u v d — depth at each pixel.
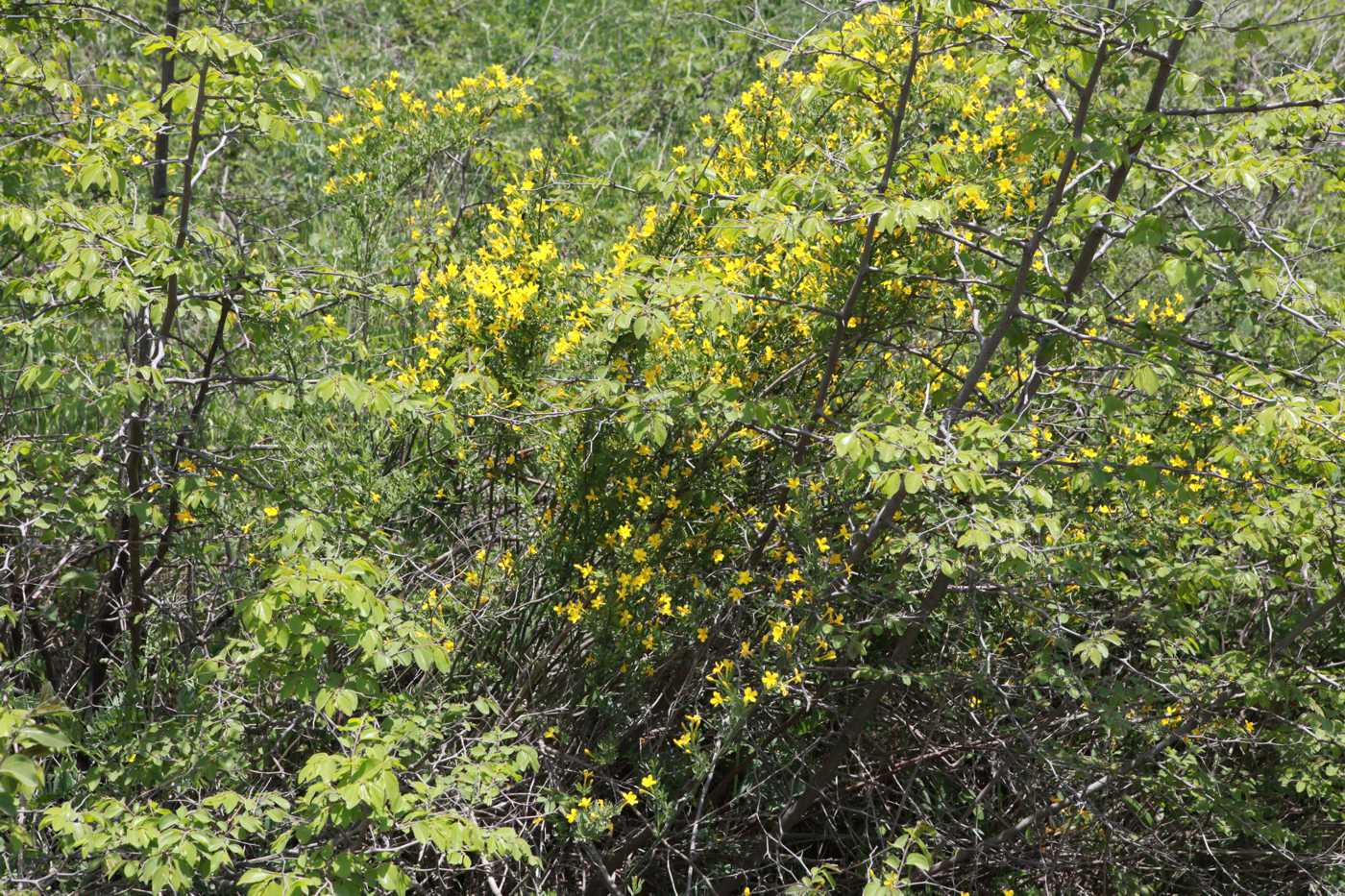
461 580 3.79
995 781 3.96
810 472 3.49
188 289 3.53
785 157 4.01
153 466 3.53
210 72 3.22
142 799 3.10
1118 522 3.70
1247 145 3.16
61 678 3.91
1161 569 3.49
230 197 5.21
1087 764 3.57
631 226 4.47
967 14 2.94
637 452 3.63
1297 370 3.83
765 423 3.16
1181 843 4.07
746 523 3.74
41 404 4.25
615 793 3.75
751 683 3.64
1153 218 2.92
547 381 3.55
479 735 3.45
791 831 3.99
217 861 2.50
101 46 5.65
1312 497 3.25
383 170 4.47
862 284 3.71
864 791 3.96
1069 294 3.55
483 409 3.53
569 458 3.60
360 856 2.56
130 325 3.81
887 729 4.00
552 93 5.77
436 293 3.84
